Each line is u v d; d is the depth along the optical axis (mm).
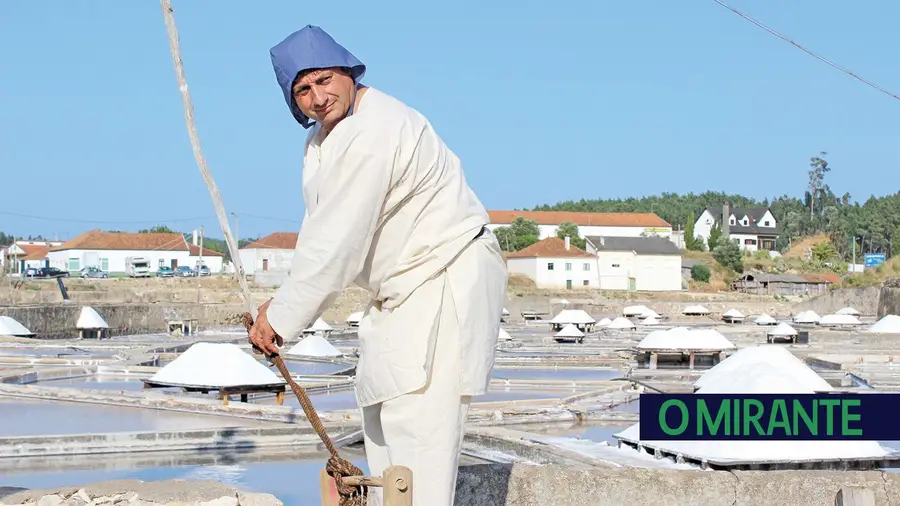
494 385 26000
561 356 37156
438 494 3689
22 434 14695
